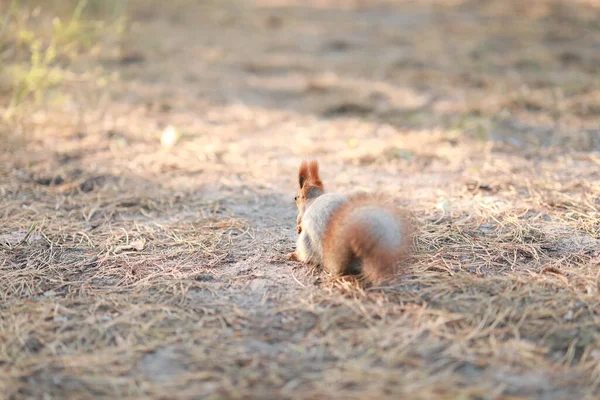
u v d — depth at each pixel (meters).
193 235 8.75
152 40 21.72
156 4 27.86
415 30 24.02
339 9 29.00
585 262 7.66
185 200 10.11
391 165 11.73
